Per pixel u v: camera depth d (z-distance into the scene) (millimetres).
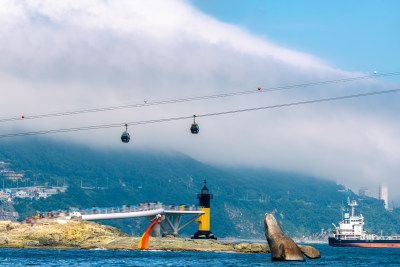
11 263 59406
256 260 69375
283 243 57469
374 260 84062
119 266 57750
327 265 58844
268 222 58969
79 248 87500
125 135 79500
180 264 61531
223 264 61531
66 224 91250
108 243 89062
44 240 87062
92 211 101625
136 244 88750
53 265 57500
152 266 58312
